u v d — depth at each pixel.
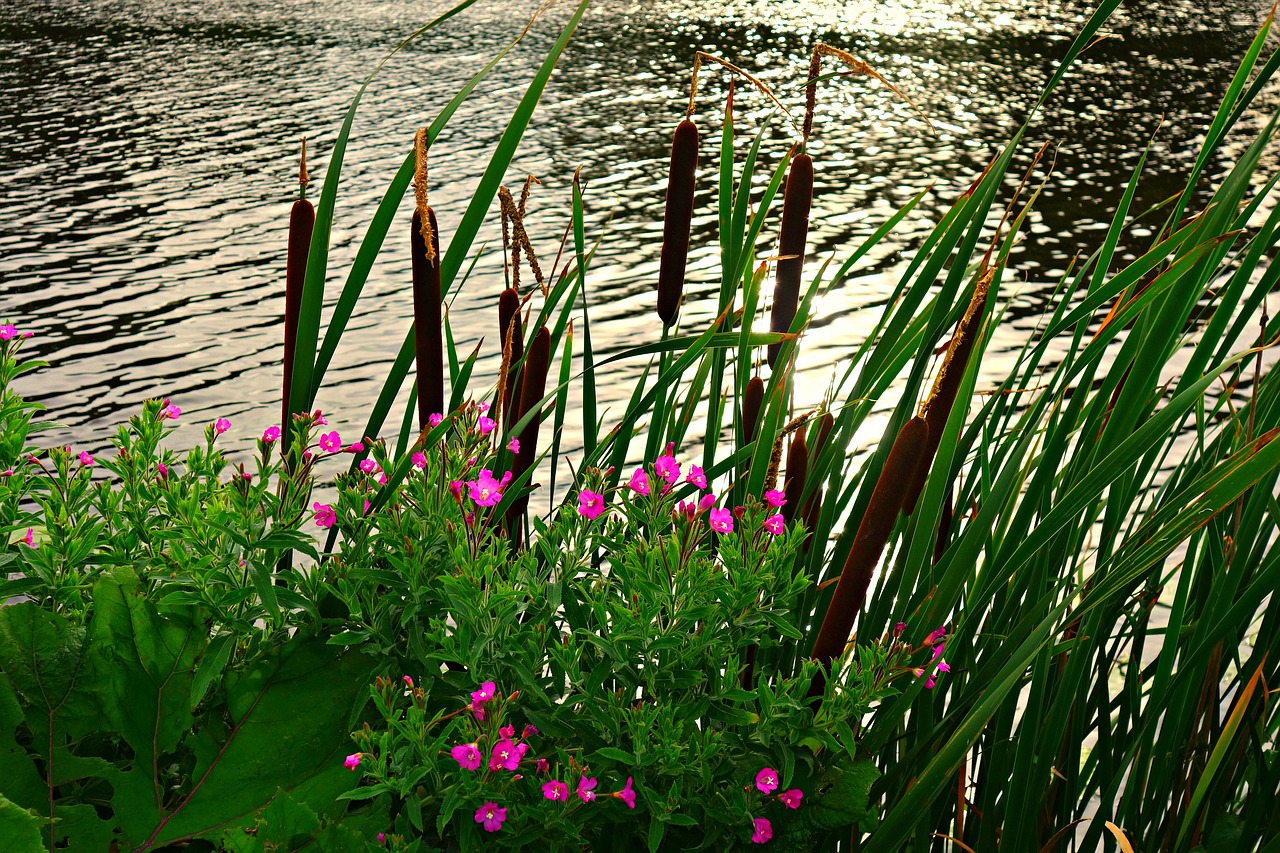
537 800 2.53
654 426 2.68
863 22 39.50
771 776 2.51
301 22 39.84
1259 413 2.62
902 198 18.38
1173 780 2.73
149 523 2.63
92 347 12.53
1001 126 23.83
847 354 11.88
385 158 21.14
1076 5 43.44
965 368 2.48
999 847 2.64
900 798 2.61
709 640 2.53
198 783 2.56
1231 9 41.22
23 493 2.62
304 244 2.64
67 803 2.58
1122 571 2.48
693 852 2.54
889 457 2.47
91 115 25.61
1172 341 2.52
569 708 2.54
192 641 2.58
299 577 2.58
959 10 42.47
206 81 29.41
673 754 2.49
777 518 2.53
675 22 39.62
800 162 2.63
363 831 2.53
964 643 2.61
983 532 2.51
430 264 2.58
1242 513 2.69
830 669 2.53
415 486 2.57
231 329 13.02
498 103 26.25
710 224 17.06
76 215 18.05
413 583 2.54
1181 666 2.61
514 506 2.70
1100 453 2.53
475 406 2.57
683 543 2.52
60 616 2.56
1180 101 25.77
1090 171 19.84
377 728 2.58
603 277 14.50
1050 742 2.60
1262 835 2.72
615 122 24.23
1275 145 20.86
